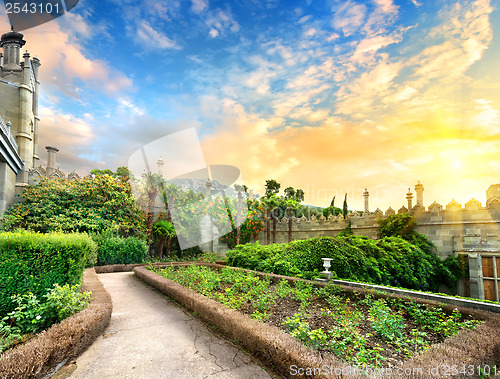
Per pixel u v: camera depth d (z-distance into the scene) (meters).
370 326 3.86
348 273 7.92
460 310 3.99
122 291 6.33
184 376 2.58
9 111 16.72
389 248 10.53
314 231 15.88
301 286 6.13
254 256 9.28
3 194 10.31
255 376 2.58
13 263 3.99
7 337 3.13
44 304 3.74
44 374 2.49
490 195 11.19
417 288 9.96
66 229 10.68
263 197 17.58
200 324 4.05
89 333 3.24
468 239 10.98
